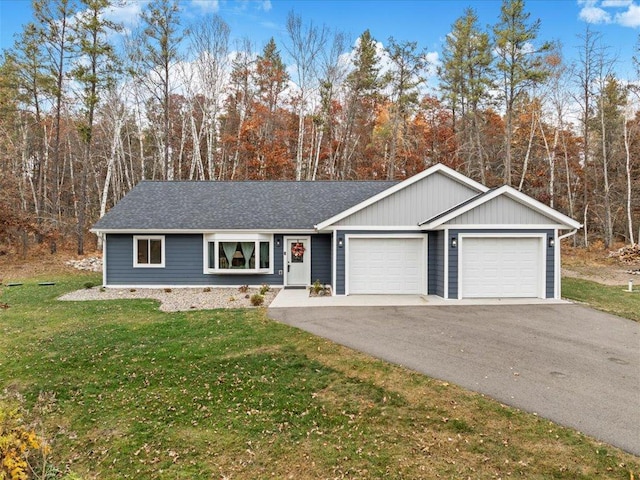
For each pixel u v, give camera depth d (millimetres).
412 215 14312
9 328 9469
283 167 31438
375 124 34969
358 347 7797
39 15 22766
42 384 6504
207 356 7449
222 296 14016
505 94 27078
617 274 19500
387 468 4293
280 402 5762
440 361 6996
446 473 4172
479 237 13070
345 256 14141
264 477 4258
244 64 32125
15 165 27922
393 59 29844
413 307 11750
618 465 4133
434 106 33719
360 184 19203
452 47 30109
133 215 16359
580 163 32094
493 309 11383
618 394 5648
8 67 23906
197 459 4609
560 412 5164
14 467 3721
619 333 8750
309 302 12625
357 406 5566
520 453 4414
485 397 5605
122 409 5750
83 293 14602
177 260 16000
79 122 24984
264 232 15844
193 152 30469
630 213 26828
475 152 30156
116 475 4398
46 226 24453
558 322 9766
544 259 13055
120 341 8383
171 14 26359
